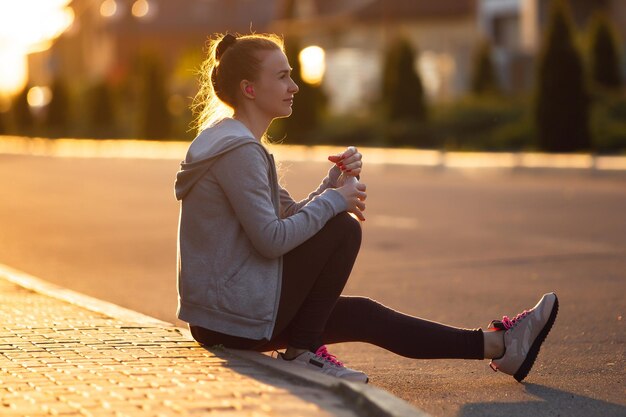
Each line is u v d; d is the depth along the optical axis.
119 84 74.12
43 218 19.61
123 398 5.43
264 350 6.60
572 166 27.53
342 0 73.75
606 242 14.42
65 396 5.49
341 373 6.31
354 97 60.75
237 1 108.81
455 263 12.95
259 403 5.32
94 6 112.38
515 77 52.81
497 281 11.52
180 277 6.52
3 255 14.70
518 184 24.64
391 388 6.69
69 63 115.62
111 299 11.05
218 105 6.71
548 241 14.70
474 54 56.03
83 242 15.98
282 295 6.34
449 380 6.89
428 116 43.00
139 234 16.83
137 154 45.41
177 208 21.05
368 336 6.48
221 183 6.30
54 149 54.09
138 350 6.62
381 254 13.88
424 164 31.08
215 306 6.36
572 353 7.74
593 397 6.41
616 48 41.81
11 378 5.91
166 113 58.09
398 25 66.06
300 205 6.77
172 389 5.61
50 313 8.23
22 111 72.50
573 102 33.91
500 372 7.09
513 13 57.91
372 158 34.53
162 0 109.38
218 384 5.71
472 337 6.53
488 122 40.59
